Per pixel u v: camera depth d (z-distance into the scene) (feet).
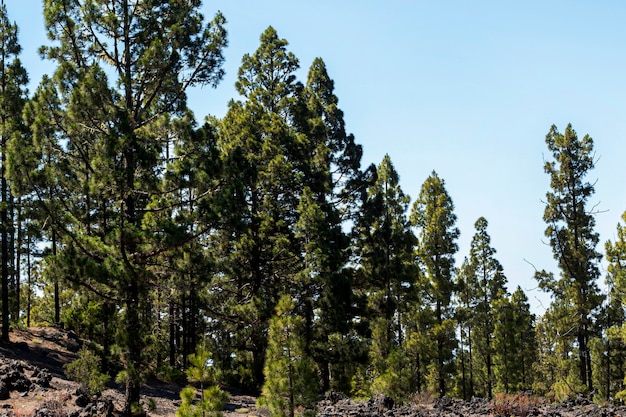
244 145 127.75
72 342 112.98
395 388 82.94
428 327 138.00
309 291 111.86
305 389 59.47
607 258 141.38
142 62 71.61
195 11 78.48
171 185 71.15
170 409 77.77
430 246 145.59
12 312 124.98
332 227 124.67
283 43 154.81
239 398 98.37
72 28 73.10
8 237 125.80
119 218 68.64
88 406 63.31
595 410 80.12
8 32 109.29
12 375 69.56
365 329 126.52
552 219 160.25
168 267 72.33
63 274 61.62
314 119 148.15
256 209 125.08
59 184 66.95
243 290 121.90
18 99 105.70
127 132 66.03
